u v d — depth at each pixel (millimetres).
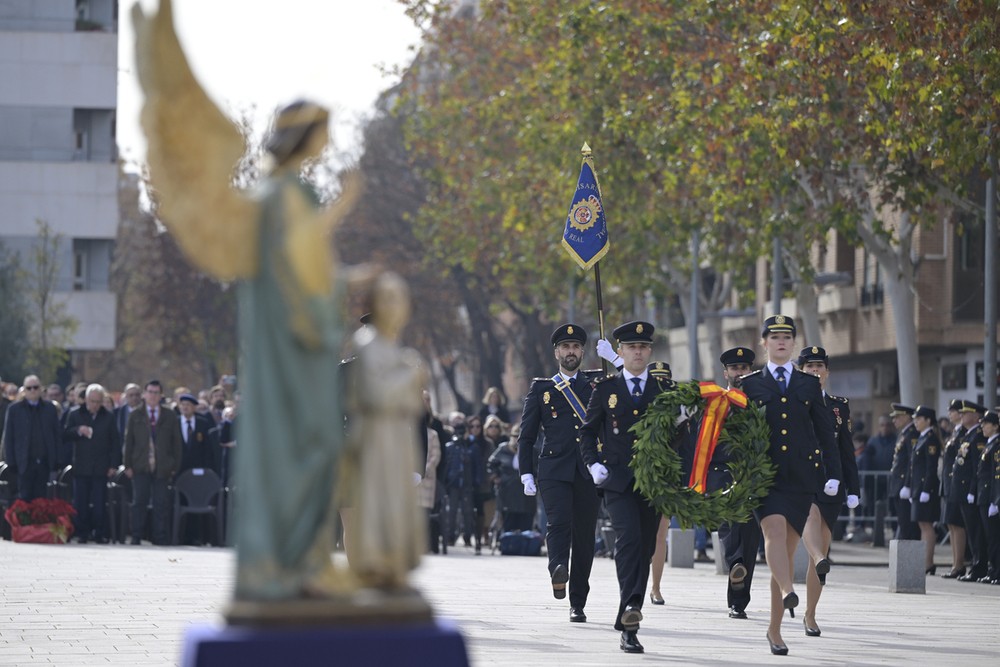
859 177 63562
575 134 67000
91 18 118312
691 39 60656
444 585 34000
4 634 22672
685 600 31422
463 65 83438
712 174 58906
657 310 128875
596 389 22672
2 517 50281
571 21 60406
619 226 74062
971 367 77188
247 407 9805
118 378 178875
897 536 49031
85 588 31156
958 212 64125
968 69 39938
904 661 21172
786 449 22469
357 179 10023
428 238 104250
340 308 9953
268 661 9500
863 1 41250
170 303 137625
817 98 49250
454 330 128375
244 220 9719
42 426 49375
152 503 48750
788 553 23109
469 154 83188
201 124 9586
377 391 10203
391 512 10148
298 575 9875
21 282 107062
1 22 115750
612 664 19734
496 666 19281
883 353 84250
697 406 22031
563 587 25641
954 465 43719
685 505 21391
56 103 116562
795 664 20344
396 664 9711
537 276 90188
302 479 9703
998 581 41250
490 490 52688
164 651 20578
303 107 10000
